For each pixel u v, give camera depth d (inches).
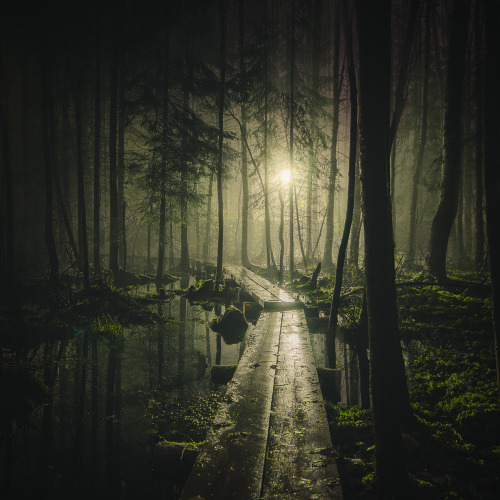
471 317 357.4
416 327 348.8
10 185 425.4
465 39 512.1
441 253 504.1
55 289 453.1
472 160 937.5
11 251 426.9
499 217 156.1
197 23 760.3
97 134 574.9
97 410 203.3
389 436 119.6
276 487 106.6
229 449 127.3
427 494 125.6
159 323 414.3
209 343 346.3
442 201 509.0
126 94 794.2
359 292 459.5
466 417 173.9
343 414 191.5
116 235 642.8
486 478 133.4
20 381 217.2
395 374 121.5
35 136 858.1
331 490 105.5
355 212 680.4
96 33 539.2
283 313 405.4
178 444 154.9
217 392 231.0
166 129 671.1
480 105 681.6
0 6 488.7
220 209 633.6
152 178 671.1
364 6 120.4
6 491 139.4
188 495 102.2
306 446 130.0
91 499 134.7
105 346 319.9
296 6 794.8
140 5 650.2
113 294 455.5
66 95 659.4
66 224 592.7
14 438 175.5
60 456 161.5
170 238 714.8
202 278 820.0
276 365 226.5
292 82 724.0
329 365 274.7
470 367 248.7
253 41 805.9
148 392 227.9
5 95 462.0
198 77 771.4
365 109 121.9
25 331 338.3
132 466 154.8
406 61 175.8
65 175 861.8
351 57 231.8
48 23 495.8
